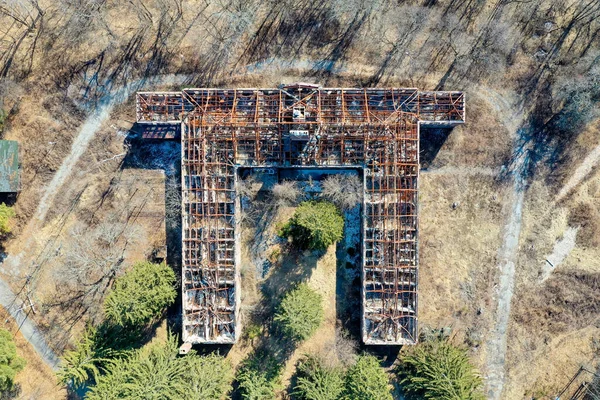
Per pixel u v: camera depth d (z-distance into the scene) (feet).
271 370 100.37
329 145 99.76
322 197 103.09
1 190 99.96
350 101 100.63
